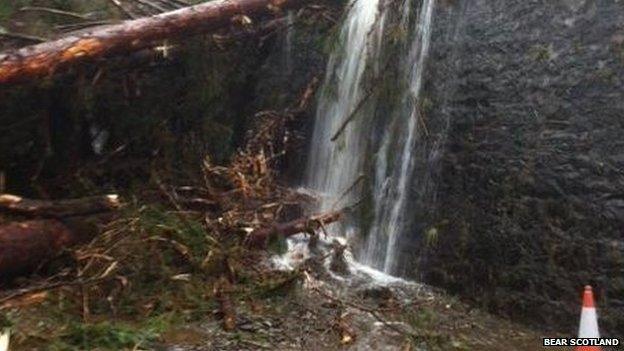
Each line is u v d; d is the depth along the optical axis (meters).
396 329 4.66
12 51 5.12
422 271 6.01
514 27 5.34
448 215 5.80
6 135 5.91
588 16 4.73
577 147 4.73
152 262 5.02
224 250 5.45
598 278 4.49
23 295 4.42
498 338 4.69
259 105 7.88
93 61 5.55
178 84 6.73
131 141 6.68
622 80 4.46
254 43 7.35
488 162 5.46
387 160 6.65
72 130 6.35
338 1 7.23
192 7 6.08
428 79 6.22
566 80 4.86
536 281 4.94
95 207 5.25
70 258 5.03
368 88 6.63
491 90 5.50
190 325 4.39
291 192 7.18
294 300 5.09
